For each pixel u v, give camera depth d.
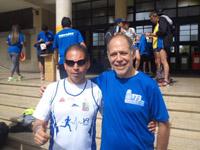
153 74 8.94
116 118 2.14
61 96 2.29
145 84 2.12
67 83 2.33
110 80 2.26
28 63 15.20
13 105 7.36
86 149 2.29
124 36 2.20
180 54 11.59
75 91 2.30
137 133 2.11
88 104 2.28
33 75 11.63
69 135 2.26
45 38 8.94
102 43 13.55
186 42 11.45
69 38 5.69
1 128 5.25
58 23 8.52
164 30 6.47
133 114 2.10
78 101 2.27
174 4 11.62
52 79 8.60
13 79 9.03
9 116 6.59
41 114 2.30
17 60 9.16
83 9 14.15
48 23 15.06
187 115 4.80
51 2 14.02
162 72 6.83
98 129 4.95
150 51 8.36
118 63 2.14
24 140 5.11
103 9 13.54
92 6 13.87
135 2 12.49
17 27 9.15
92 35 13.93
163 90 5.66
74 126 2.26
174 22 11.63
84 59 2.28
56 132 2.29
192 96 4.92
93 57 13.77
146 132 2.14
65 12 8.46
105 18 13.50
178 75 10.48
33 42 15.07
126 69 2.15
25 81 8.59
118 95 2.15
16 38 9.02
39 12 14.76
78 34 5.77
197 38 11.23
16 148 5.23
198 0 11.10
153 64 9.11
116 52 2.14
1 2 13.95
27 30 15.25
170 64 11.77
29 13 15.34
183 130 4.61
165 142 2.16
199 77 9.58
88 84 2.34
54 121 2.29
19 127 5.56
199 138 4.38
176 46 11.64
